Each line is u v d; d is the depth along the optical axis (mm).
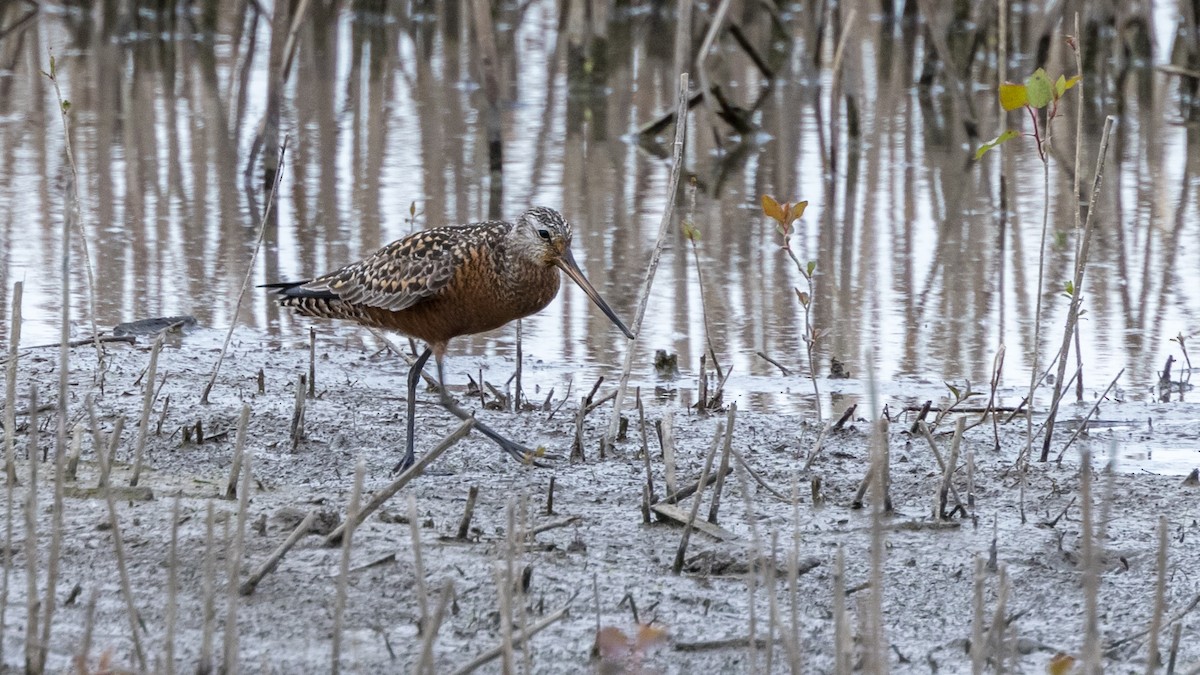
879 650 5926
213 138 21469
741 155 21578
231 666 6051
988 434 11242
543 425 11352
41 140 21016
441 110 23812
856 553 8445
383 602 7332
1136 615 7648
